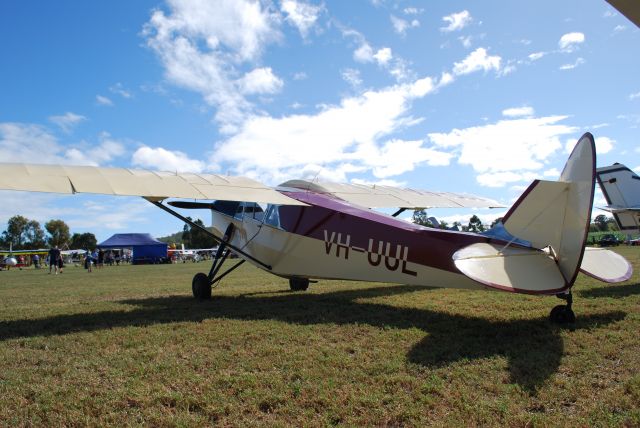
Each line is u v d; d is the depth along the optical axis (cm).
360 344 462
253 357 421
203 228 864
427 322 570
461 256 498
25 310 764
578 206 477
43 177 593
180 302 842
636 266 1346
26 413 302
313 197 812
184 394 329
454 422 276
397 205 941
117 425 284
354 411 297
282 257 836
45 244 10731
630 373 360
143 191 643
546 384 337
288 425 280
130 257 4850
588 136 474
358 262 716
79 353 454
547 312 621
